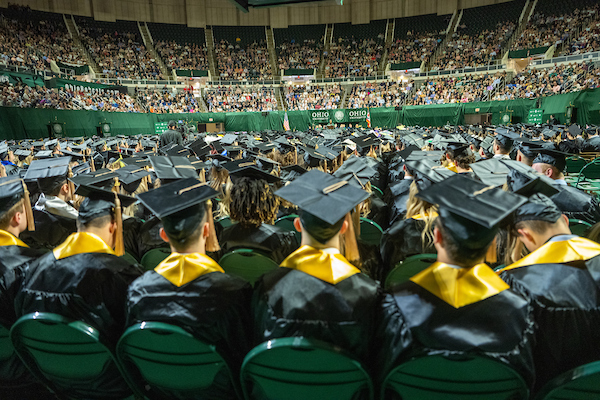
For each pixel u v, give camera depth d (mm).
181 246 1959
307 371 1646
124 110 30156
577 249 1869
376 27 41062
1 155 9516
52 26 33562
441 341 1472
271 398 1784
